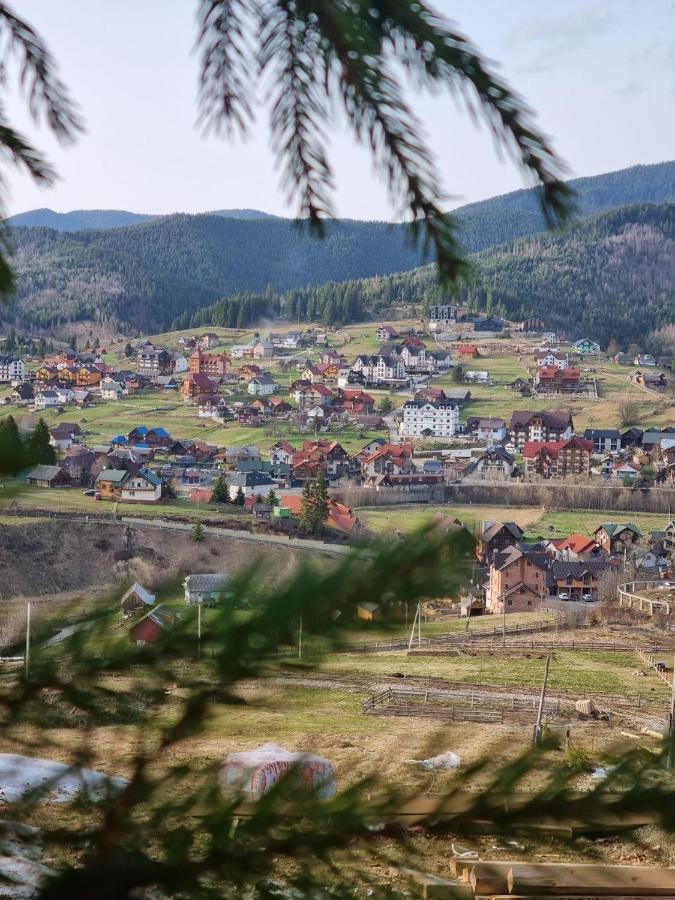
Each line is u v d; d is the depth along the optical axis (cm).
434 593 204
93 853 233
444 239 190
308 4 196
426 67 183
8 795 234
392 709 3516
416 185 191
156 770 244
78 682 237
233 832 241
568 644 5850
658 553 9356
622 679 4841
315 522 7419
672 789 229
